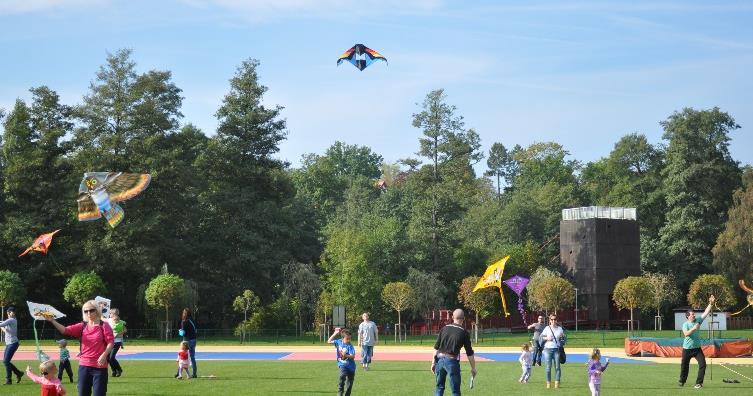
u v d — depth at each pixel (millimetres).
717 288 66000
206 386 25828
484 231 109875
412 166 98938
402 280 82750
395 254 85500
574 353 47219
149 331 69625
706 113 96688
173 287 61000
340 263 74938
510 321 81688
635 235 85125
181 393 23641
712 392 24625
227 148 82250
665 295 81750
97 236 69125
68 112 71062
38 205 67625
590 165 146875
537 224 110375
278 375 30344
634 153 116688
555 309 68750
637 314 85000
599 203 118188
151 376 29641
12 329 26109
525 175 152250
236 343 60312
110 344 16422
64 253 67562
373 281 74062
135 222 67812
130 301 73438
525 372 27750
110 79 72875
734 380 28188
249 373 31266
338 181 140625
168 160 71250
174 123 76125
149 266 66812
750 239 84438
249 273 78000
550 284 67625
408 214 117750
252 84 85125
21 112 68438
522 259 86500
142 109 71625
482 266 87562
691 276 93000
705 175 95312
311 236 93375
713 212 95188
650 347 43250
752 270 83625
